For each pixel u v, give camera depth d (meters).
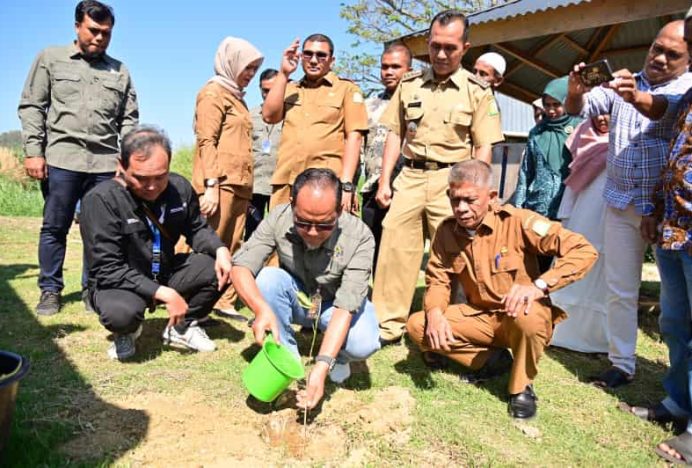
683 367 2.93
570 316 4.11
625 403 3.15
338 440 2.56
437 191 3.68
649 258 8.34
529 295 2.81
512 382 2.95
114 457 2.32
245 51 4.00
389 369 3.49
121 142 3.01
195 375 3.19
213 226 4.05
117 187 3.15
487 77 4.91
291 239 2.93
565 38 8.14
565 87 4.25
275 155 6.17
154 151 2.94
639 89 3.24
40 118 4.05
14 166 16.22
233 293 4.37
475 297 3.21
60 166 4.06
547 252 3.00
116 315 3.10
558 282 2.83
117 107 4.27
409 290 3.88
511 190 6.47
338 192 2.57
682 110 2.70
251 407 2.85
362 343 3.00
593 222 3.93
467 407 3.02
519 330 2.85
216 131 3.95
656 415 3.01
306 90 4.09
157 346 3.63
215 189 3.91
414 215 3.77
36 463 2.23
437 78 3.71
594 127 3.94
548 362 3.84
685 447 2.60
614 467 2.52
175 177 3.42
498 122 3.63
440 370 3.52
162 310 4.38
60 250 4.24
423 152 3.71
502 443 2.67
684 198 2.56
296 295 3.11
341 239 2.85
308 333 4.14
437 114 3.66
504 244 3.07
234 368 3.32
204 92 3.97
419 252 3.86
